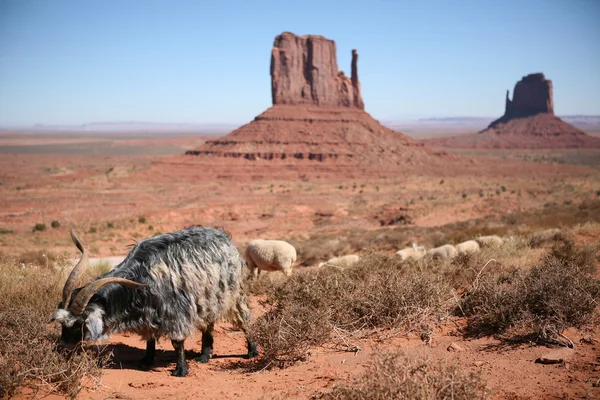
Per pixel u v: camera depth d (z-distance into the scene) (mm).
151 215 82562
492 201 87938
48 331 6590
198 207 93812
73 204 98938
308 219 87562
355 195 123188
